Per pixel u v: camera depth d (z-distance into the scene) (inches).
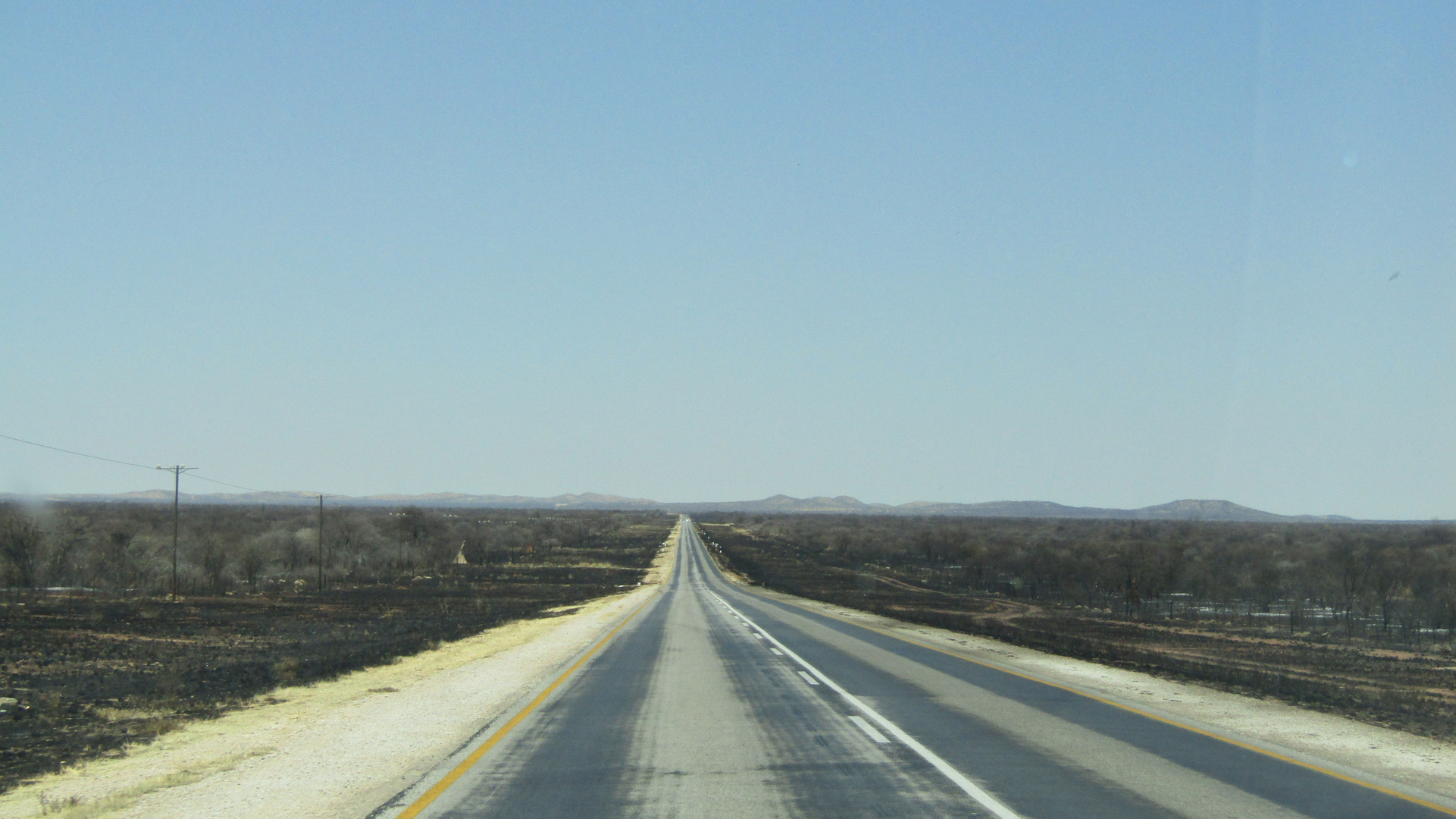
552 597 2780.5
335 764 445.7
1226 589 3211.1
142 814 354.3
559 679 769.6
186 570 2874.0
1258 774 412.2
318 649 1266.0
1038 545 5128.0
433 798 367.9
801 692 685.9
